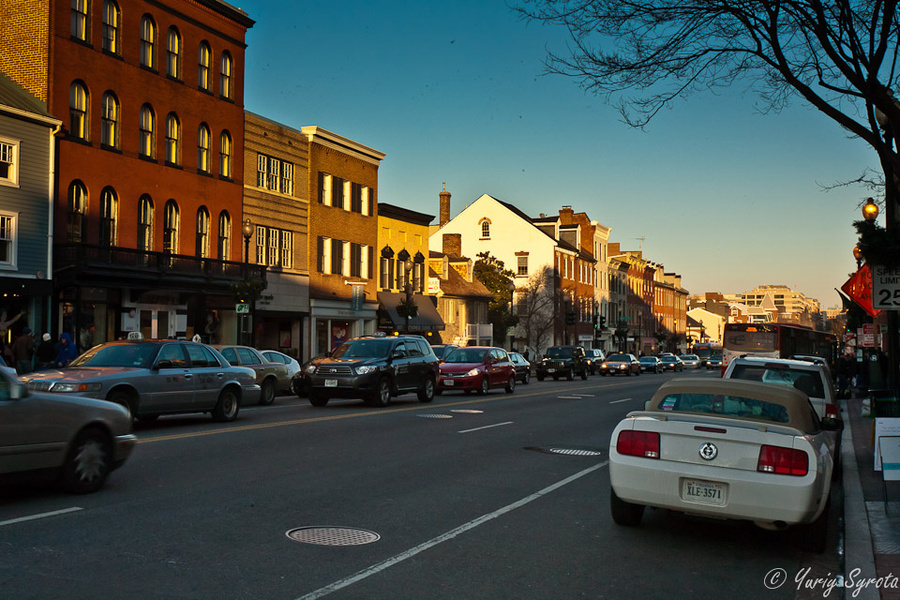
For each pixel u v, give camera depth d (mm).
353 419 18016
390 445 13836
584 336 80750
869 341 33625
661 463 7496
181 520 7906
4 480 8172
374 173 48219
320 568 6469
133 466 10969
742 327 38375
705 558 7293
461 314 59375
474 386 27984
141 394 14500
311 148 42531
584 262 81938
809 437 7414
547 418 19688
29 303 26594
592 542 7691
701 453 7352
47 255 27219
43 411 8523
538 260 73438
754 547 7750
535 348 71500
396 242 51094
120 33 30750
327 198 43844
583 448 14312
